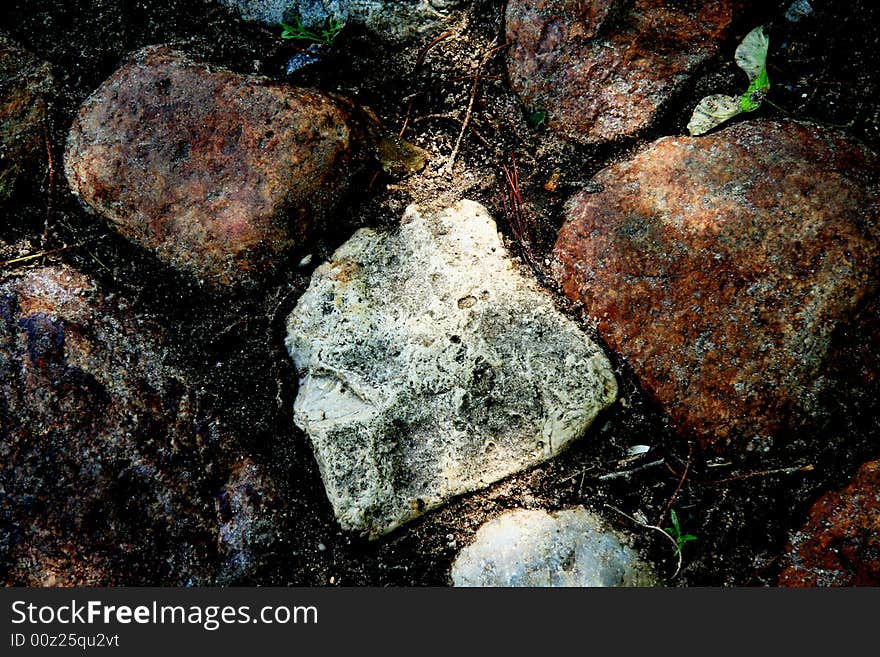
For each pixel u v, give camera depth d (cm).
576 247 60
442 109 65
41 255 62
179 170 60
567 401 58
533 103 63
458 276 60
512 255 61
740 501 58
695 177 59
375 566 58
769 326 57
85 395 58
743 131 60
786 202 57
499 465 58
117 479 57
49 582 56
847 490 56
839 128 60
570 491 58
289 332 61
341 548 58
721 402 57
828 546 55
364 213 63
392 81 66
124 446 58
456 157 64
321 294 61
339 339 60
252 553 58
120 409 58
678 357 58
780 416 57
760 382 57
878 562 54
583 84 62
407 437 58
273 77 63
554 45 63
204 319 62
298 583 58
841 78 61
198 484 58
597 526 57
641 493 58
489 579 57
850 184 57
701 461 58
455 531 58
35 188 63
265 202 60
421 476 58
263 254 61
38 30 66
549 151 63
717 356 57
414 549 58
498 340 59
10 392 58
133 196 61
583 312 60
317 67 65
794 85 61
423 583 58
